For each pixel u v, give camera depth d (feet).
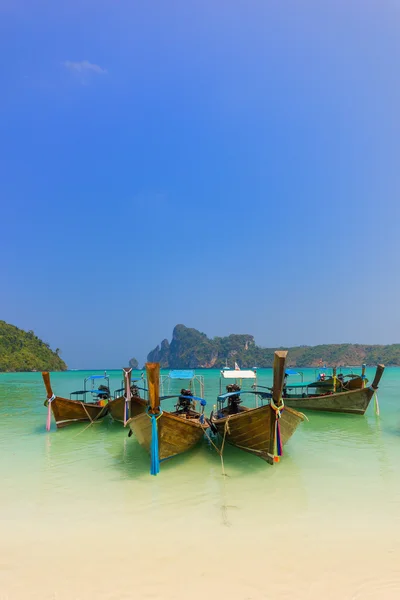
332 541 21.07
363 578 17.44
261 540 21.24
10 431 52.85
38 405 84.23
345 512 24.99
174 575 17.76
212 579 17.39
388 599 15.92
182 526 23.07
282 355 30.94
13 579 17.57
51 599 16.01
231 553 19.80
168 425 33.94
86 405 55.26
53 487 30.14
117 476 32.78
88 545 20.84
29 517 24.61
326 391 77.61
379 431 51.78
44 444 44.96
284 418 34.65
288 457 38.19
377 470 34.01
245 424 35.35
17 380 192.75
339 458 37.88
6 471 34.50
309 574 17.79
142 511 25.39
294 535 21.80
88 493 28.76
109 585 17.01
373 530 22.44
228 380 151.43
